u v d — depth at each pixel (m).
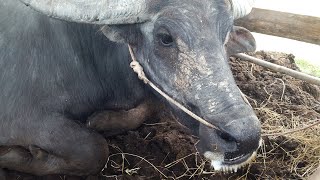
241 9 0.79
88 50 0.91
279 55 1.42
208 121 0.68
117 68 0.94
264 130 1.09
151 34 0.74
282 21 1.15
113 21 0.72
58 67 0.89
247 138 0.66
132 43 0.79
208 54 0.69
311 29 1.11
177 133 1.09
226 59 0.73
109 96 0.98
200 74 0.69
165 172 0.99
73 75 0.91
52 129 0.90
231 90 0.68
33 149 0.91
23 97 0.87
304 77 1.15
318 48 1.71
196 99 0.70
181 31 0.70
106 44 0.91
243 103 0.68
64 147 0.91
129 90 0.97
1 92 0.87
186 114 0.77
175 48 0.71
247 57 1.24
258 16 1.17
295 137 1.07
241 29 0.91
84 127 0.93
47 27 0.88
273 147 1.05
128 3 0.71
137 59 0.80
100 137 0.95
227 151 0.69
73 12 0.69
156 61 0.75
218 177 0.98
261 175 0.99
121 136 1.08
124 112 1.04
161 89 0.77
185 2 0.70
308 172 1.00
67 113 0.92
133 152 1.04
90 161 0.92
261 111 1.17
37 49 0.87
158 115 1.13
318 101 1.26
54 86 0.89
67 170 0.94
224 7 0.72
